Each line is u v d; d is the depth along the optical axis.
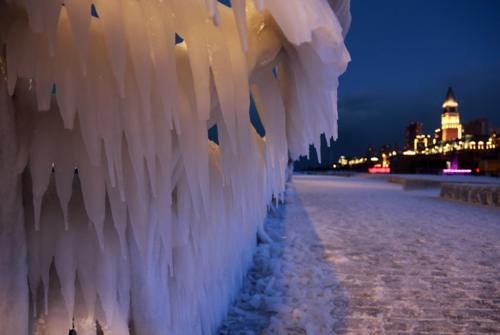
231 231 3.68
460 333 3.54
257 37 2.37
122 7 1.78
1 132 1.85
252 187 3.36
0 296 1.91
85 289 2.19
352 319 3.83
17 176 1.95
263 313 3.94
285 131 3.06
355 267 5.73
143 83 1.82
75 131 2.01
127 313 2.32
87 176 2.01
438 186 23.95
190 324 2.88
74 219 2.18
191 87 2.21
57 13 1.58
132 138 1.93
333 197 17.77
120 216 2.11
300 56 2.52
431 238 7.98
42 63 1.76
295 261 6.05
